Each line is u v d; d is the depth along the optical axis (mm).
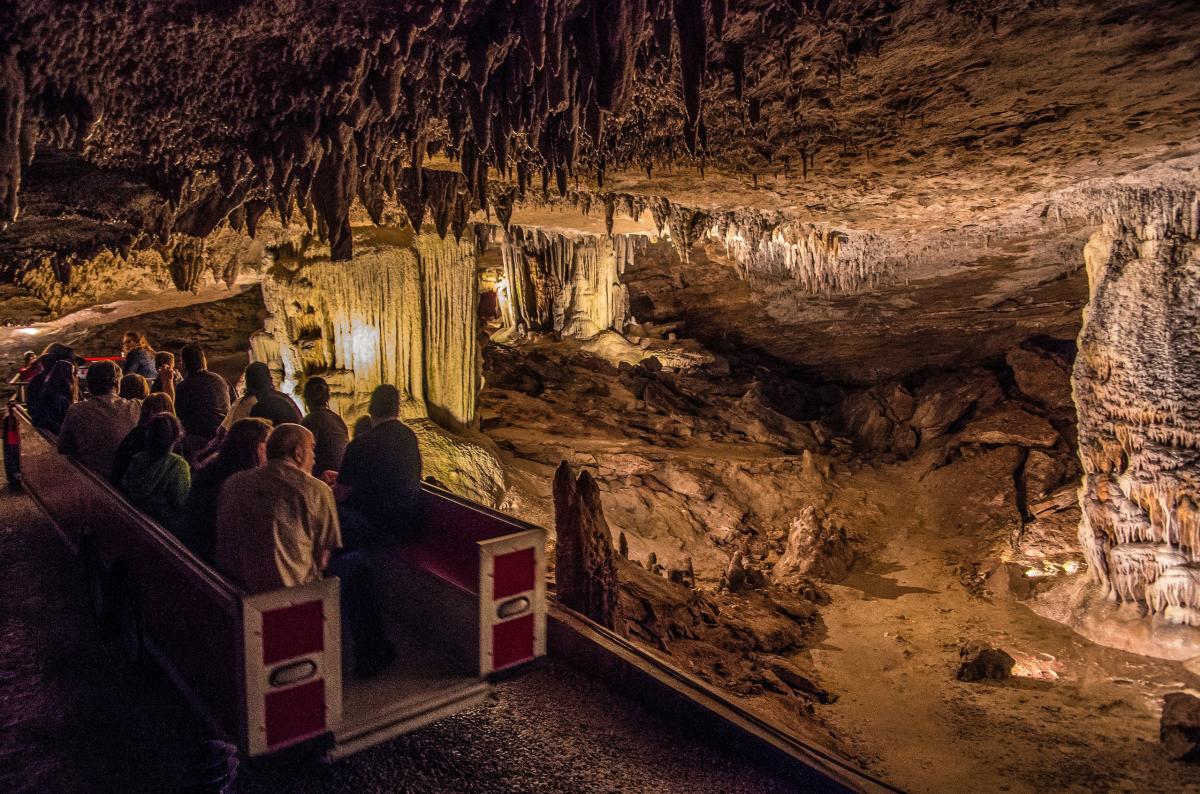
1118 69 4750
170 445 5168
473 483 10750
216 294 14461
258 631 3551
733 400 18172
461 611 4711
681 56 3596
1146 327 9781
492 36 3613
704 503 13656
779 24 3955
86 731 4180
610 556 6996
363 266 10680
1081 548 11945
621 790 3941
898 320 18719
